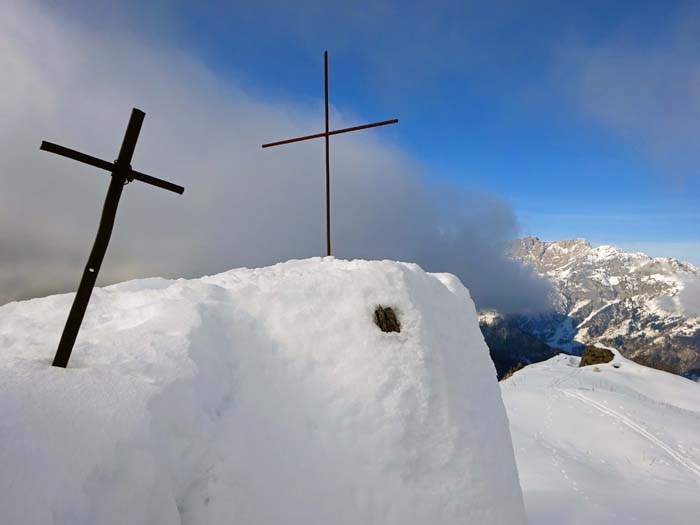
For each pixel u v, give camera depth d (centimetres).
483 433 385
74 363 259
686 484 1141
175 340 299
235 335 347
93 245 257
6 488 163
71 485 179
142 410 226
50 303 382
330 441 317
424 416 346
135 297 395
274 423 310
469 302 536
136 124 263
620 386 2320
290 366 344
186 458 252
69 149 243
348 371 351
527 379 2484
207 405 282
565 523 657
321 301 389
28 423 191
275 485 281
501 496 350
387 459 319
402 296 409
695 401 2173
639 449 1376
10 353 271
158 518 208
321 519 284
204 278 485
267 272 482
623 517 680
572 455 1333
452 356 425
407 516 305
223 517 252
